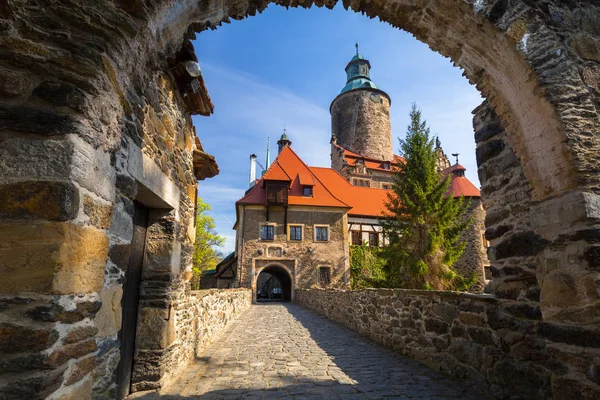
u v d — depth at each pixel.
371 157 39.53
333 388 4.05
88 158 1.88
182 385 4.06
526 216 3.46
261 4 3.19
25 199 1.67
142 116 3.05
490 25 3.10
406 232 15.46
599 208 2.69
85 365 1.88
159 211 4.17
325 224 23.92
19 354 1.55
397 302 6.18
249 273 22.25
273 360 5.49
